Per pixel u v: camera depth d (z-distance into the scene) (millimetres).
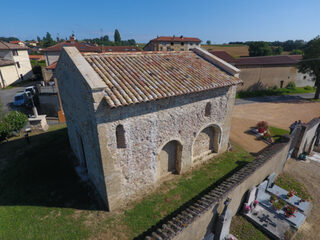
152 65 12250
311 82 44562
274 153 12320
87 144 10961
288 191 12078
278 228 9609
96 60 10742
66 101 13461
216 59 15164
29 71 48188
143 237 8969
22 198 11305
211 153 15547
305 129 14789
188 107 11891
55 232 9219
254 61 39344
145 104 9789
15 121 19188
